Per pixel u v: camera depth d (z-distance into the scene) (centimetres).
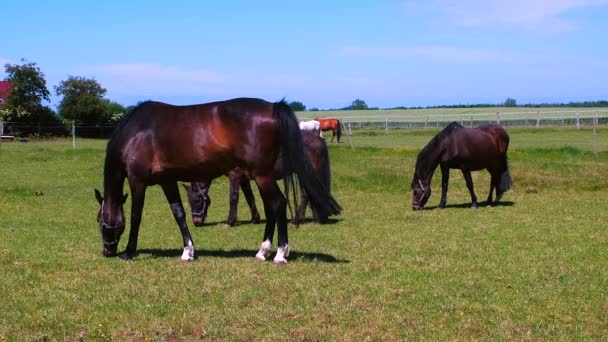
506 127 5566
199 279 760
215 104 817
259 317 611
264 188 811
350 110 13938
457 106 15175
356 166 2178
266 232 859
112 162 863
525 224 1198
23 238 1078
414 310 635
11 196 1688
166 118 831
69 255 920
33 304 662
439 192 1786
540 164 2066
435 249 957
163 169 834
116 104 6300
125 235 1140
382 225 1220
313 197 803
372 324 590
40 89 5638
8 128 5241
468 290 709
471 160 1447
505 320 603
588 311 629
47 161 2764
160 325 590
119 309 643
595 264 837
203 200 1257
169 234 1148
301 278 762
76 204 1583
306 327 582
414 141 4066
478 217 1313
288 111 795
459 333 568
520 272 795
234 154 802
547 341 547
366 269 815
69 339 557
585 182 1808
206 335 566
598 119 6650
